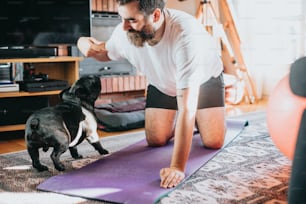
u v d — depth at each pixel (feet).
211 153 7.88
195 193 5.86
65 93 7.47
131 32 6.21
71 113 7.14
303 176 4.02
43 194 5.93
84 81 7.46
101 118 10.52
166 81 7.36
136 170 6.87
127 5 5.85
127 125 10.37
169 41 6.43
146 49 6.86
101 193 5.84
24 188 6.20
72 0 10.89
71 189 6.03
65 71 11.45
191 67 6.11
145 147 8.41
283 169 6.97
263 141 8.90
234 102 14.24
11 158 7.91
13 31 10.34
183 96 6.17
